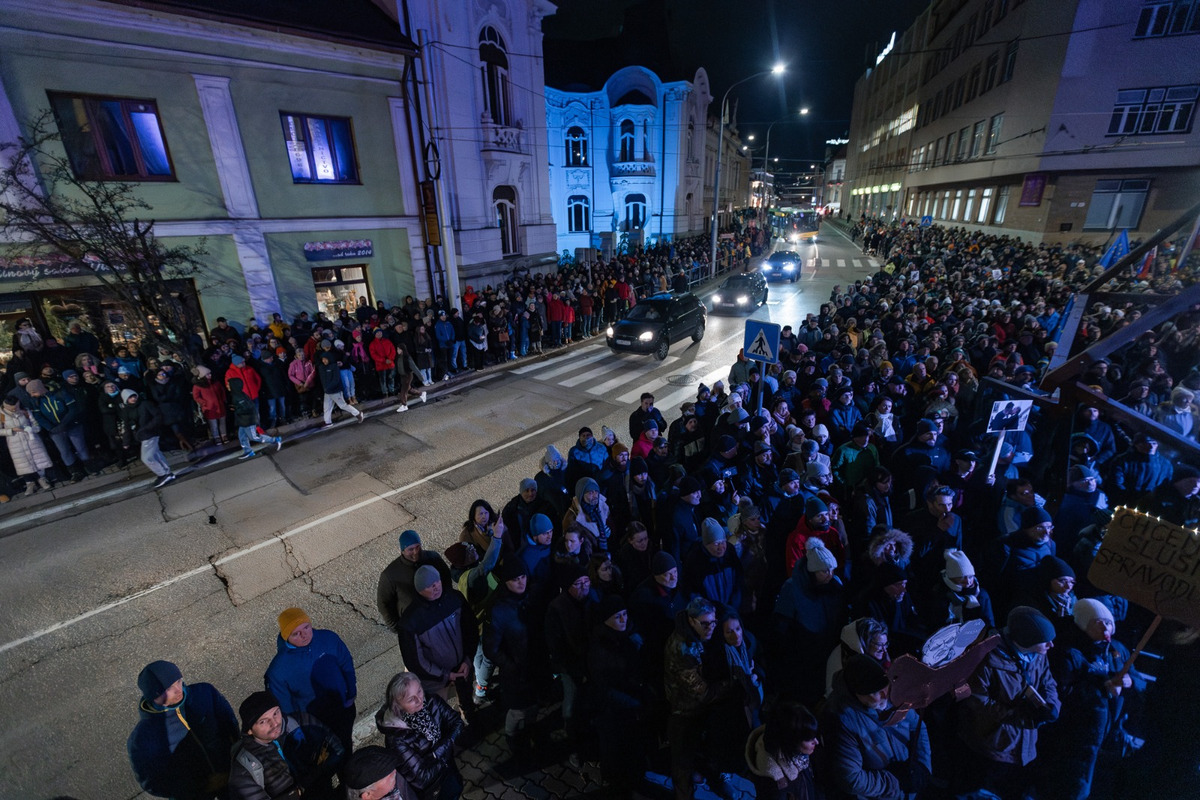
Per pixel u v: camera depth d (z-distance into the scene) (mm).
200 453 9352
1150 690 3887
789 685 4016
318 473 8711
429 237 15383
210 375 9203
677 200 35531
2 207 8758
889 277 19844
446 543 6801
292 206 12938
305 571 6352
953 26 36188
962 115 33719
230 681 4859
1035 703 3137
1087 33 21719
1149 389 7160
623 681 3543
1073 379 5555
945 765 3688
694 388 12695
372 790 2582
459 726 3355
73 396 8109
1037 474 6320
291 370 10266
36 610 5773
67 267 9641
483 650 3885
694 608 3330
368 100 13938
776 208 83125
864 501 5121
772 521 5023
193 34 10930
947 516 4531
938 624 4086
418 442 9859
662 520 5137
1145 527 3348
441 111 16500
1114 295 9133
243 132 11938
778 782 2752
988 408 6727
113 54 10133
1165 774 3535
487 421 10828
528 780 3926
